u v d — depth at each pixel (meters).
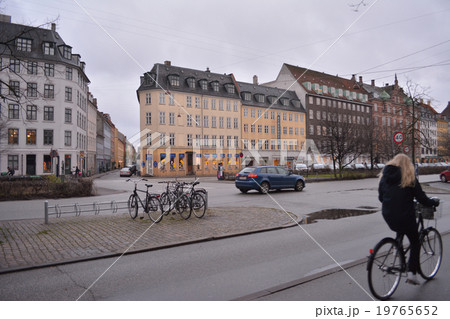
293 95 62.91
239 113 53.44
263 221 9.41
